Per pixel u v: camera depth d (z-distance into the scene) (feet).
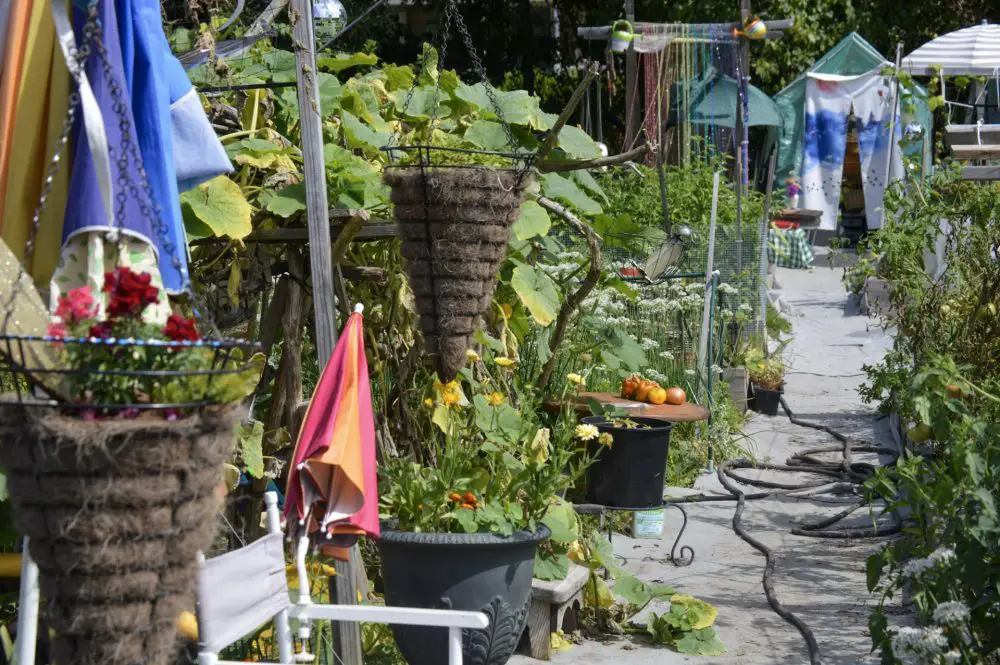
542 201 19.03
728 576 20.02
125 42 9.99
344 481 11.84
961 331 22.43
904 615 17.89
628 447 19.95
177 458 6.56
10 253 8.96
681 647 16.35
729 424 30.68
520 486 14.93
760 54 66.08
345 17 19.74
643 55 45.06
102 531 6.42
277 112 17.53
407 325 17.60
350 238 14.56
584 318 23.04
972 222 25.13
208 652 9.75
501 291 19.60
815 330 44.24
